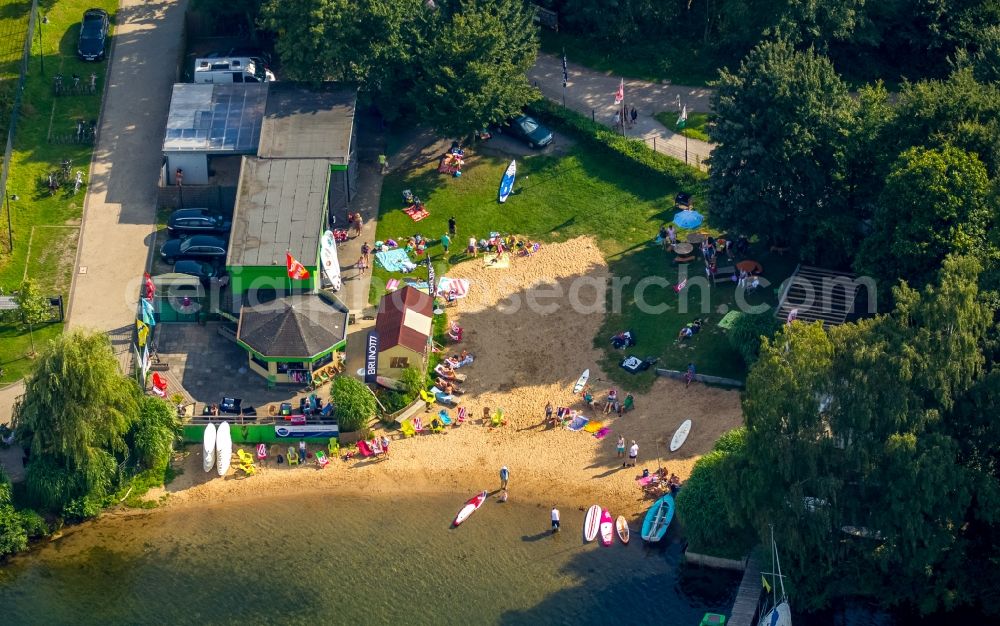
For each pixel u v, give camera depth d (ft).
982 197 444.14
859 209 483.10
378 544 429.38
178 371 471.62
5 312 479.82
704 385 467.93
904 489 389.39
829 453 396.16
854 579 408.46
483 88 516.73
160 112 551.59
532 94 533.96
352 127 522.06
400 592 416.87
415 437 458.91
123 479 440.45
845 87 485.97
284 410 458.09
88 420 430.20
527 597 415.44
